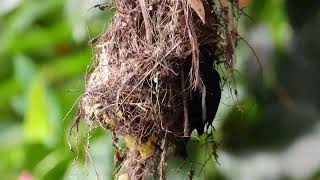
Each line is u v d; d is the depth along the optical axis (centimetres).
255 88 114
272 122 115
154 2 92
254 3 113
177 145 94
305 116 116
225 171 114
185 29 91
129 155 94
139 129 92
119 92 92
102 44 96
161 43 92
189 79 91
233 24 94
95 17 108
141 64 92
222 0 93
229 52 94
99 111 93
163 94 91
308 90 116
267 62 115
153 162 94
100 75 95
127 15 94
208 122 93
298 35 115
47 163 120
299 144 115
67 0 112
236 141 114
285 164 115
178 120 92
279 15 114
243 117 105
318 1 114
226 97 104
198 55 90
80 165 111
